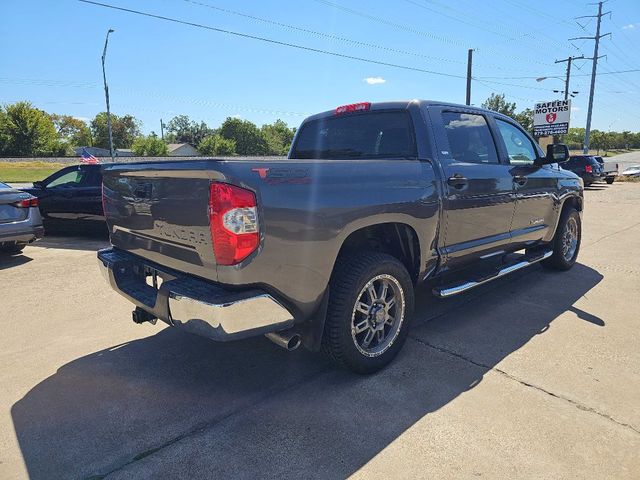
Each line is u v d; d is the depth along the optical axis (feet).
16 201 21.40
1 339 12.87
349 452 7.97
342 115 14.02
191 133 406.21
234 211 7.89
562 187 17.65
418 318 14.07
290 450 8.04
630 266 20.25
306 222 8.67
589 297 15.93
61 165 184.14
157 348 12.22
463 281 13.12
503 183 13.91
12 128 228.43
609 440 8.21
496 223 13.96
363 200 9.63
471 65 91.15
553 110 84.99
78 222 28.19
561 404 9.34
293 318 9.02
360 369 10.34
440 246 11.94
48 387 10.27
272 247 8.28
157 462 7.78
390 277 10.57
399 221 10.48
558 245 18.44
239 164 8.05
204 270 8.61
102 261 11.25
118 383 10.41
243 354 11.81
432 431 8.50
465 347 12.00
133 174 10.01
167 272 9.67
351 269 9.82
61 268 20.72
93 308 15.31
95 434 8.55
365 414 9.06
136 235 10.59
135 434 8.54
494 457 7.79
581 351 11.71
